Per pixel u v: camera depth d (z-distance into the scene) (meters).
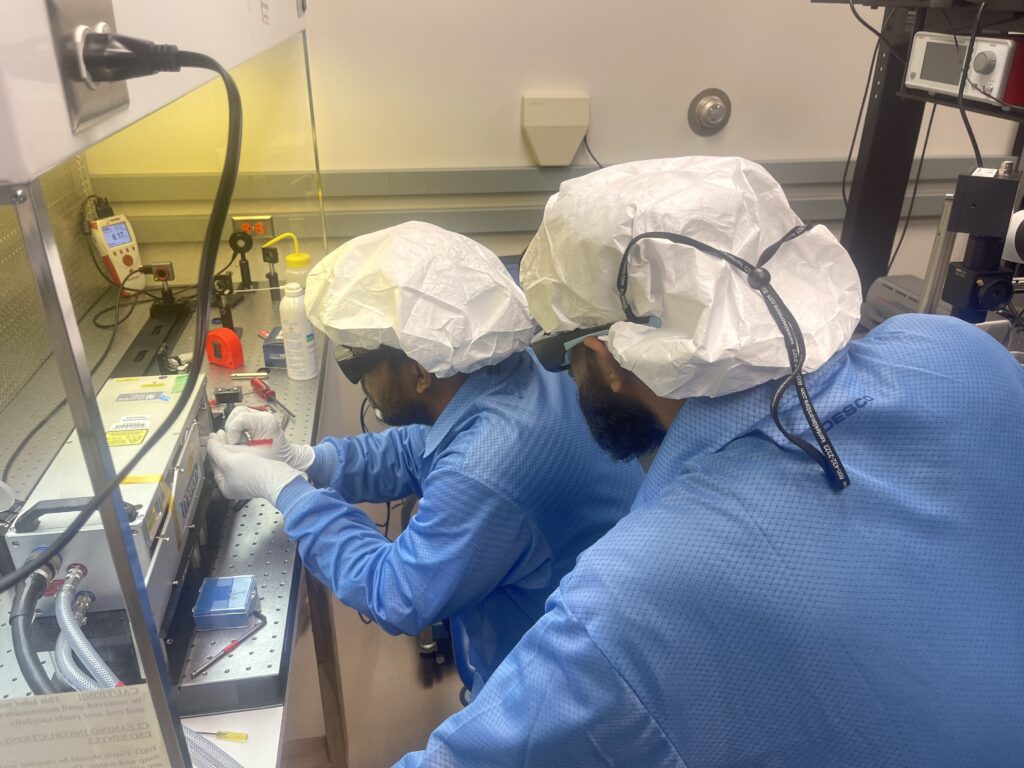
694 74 2.28
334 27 2.07
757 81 2.32
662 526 0.70
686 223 0.73
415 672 2.06
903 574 0.67
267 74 1.84
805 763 0.68
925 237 2.66
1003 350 0.83
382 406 1.33
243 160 2.02
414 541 1.14
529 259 0.91
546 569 1.25
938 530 0.69
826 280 0.80
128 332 1.81
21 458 1.20
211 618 1.07
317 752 1.73
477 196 2.33
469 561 1.12
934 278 1.39
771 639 0.66
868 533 0.68
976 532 0.70
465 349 1.13
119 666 0.84
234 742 0.97
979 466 0.72
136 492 0.99
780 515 0.68
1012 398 0.77
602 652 0.68
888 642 0.65
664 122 2.33
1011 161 1.31
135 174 1.97
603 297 0.81
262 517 1.31
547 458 1.14
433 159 2.27
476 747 0.76
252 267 2.18
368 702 1.97
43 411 1.33
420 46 2.13
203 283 0.63
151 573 0.99
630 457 0.97
